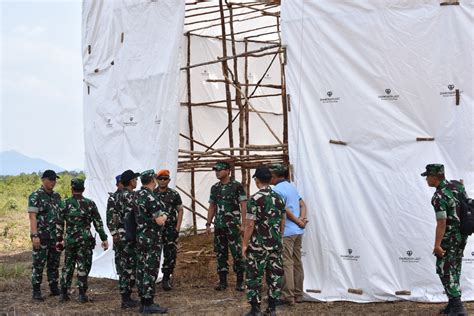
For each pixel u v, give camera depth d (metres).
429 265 9.20
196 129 15.93
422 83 9.30
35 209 9.94
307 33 9.81
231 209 10.40
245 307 9.30
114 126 12.44
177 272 12.01
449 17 9.25
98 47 13.14
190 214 16.11
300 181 9.74
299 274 9.34
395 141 9.36
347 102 9.56
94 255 12.84
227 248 10.60
